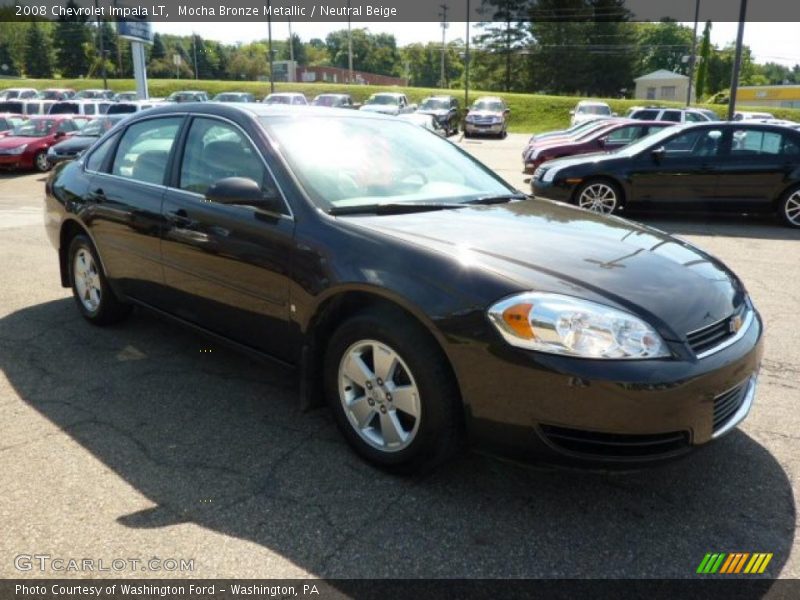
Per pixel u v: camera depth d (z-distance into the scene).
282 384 3.70
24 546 2.29
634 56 70.44
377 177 3.38
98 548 2.29
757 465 2.91
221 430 3.16
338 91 49.25
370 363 2.82
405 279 2.55
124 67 88.44
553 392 2.27
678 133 9.62
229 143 3.44
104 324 4.57
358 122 3.76
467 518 2.50
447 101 34.84
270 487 2.68
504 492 2.67
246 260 3.17
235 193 2.97
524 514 2.53
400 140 3.79
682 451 2.38
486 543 2.36
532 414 2.32
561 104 46.09
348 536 2.38
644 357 2.28
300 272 2.91
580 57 69.88
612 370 2.24
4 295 5.36
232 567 2.21
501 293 2.39
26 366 3.89
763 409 3.47
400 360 2.60
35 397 3.48
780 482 2.78
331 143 3.44
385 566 2.23
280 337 3.11
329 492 2.65
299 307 2.94
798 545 2.38
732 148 9.43
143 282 3.96
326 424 3.24
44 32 88.75
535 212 3.35
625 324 2.31
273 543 2.34
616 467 2.32
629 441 2.31
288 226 3.00
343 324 2.79
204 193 3.49
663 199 9.70
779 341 4.54
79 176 4.50
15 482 2.68
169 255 3.66
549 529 2.45
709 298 2.61
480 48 72.38
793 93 65.38
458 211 3.20
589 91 72.00
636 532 2.44
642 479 2.79
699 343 2.44
